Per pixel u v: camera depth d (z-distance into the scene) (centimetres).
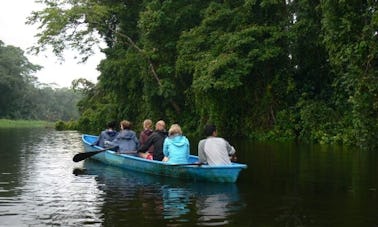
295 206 627
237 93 2152
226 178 809
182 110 2598
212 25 2216
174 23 2422
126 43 2722
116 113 2998
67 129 3856
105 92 3431
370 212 591
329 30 1491
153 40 2503
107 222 549
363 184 789
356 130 1402
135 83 2698
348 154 1291
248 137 2147
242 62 1977
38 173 969
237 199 676
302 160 1147
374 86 1339
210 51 2116
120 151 1085
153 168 936
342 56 1459
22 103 7169
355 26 1427
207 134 875
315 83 2111
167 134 1026
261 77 2130
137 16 2758
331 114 1875
